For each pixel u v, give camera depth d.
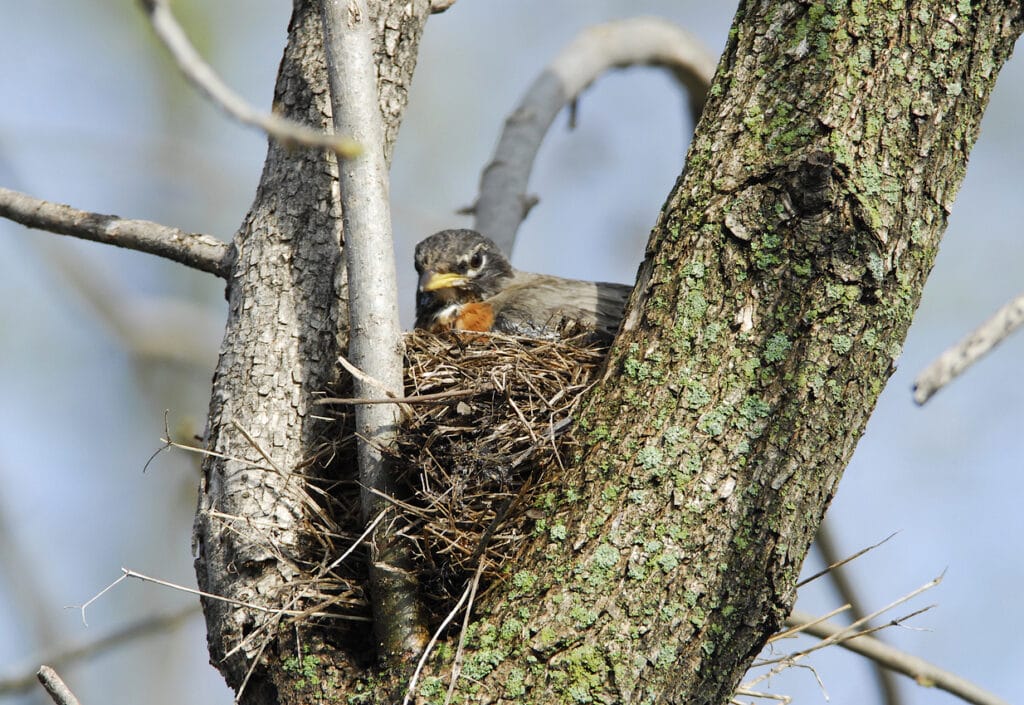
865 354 8.91
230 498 9.95
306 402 10.25
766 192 8.99
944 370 9.70
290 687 9.38
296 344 10.29
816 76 9.15
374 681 9.20
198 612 15.76
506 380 11.02
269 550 9.77
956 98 9.22
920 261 9.12
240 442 10.09
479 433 10.69
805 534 8.78
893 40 9.16
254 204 10.81
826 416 8.79
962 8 9.29
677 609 8.46
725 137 9.31
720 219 9.06
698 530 8.59
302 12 10.91
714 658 8.54
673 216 9.34
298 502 10.05
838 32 9.21
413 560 9.63
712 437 8.73
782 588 8.72
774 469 8.69
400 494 10.27
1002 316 9.75
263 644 9.50
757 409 8.75
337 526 10.14
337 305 10.36
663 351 8.99
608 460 8.87
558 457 9.41
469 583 9.14
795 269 8.89
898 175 9.00
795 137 9.02
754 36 9.52
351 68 9.59
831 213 8.88
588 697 8.27
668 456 8.73
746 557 8.59
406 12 10.79
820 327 8.83
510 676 8.42
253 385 10.23
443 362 11.83
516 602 8.70
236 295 10.50
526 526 9.30
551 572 8.67
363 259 9.63
